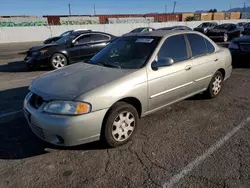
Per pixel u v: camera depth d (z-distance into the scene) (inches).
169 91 154.3
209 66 186.2
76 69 150.4
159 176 107.5
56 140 117.5
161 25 1384.1
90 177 108.0
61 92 119.4
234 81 263.9
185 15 1974.7
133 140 138.9
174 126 156.2
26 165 117.5
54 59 352.5
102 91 119.8
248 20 1786.4
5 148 132.9
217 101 200.2
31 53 354.3
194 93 181.3
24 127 158.6
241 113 175.2
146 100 140.6
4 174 110.9
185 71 163.3
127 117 132.0
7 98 220.1
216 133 145.9
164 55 153.8
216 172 109.0
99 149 130.1
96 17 1520.7
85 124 115.0
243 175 106.5
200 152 125.6
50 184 104.0
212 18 2053.4
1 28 930.1
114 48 169.9
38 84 133.5
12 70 363.6
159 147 131.3
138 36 170.1
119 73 135.5
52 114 115.2
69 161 120.1
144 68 140.4
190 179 105.0
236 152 124.6
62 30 1082.1
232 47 335.6
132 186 101.8
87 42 377.4
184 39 172.1
